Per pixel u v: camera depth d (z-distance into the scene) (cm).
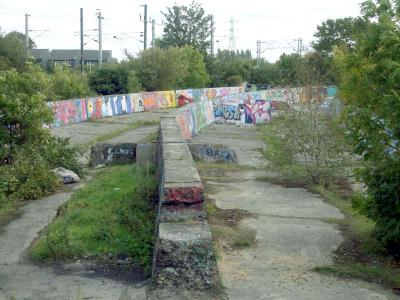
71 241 707
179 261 548
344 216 893
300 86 1285
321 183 1173
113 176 1193
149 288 551
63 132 2273
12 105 1177
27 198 1027
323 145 1180
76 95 3281
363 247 721
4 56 3800
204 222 602
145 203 866
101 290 570
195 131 2245
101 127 2509
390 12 674
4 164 1177
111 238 720
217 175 1254
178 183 628
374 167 709
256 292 559
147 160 1334
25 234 793
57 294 562
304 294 559
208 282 546
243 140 2089
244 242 726
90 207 901
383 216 695
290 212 914
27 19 5709
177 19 6762
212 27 6919
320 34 5075
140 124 2705
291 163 1233
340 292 567
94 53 9544
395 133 632
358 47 721
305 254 691
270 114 2630
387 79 652
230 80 6519
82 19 5116
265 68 6969
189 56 5431
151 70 4556
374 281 601
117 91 3991
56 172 1173
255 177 1238
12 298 548
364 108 673
